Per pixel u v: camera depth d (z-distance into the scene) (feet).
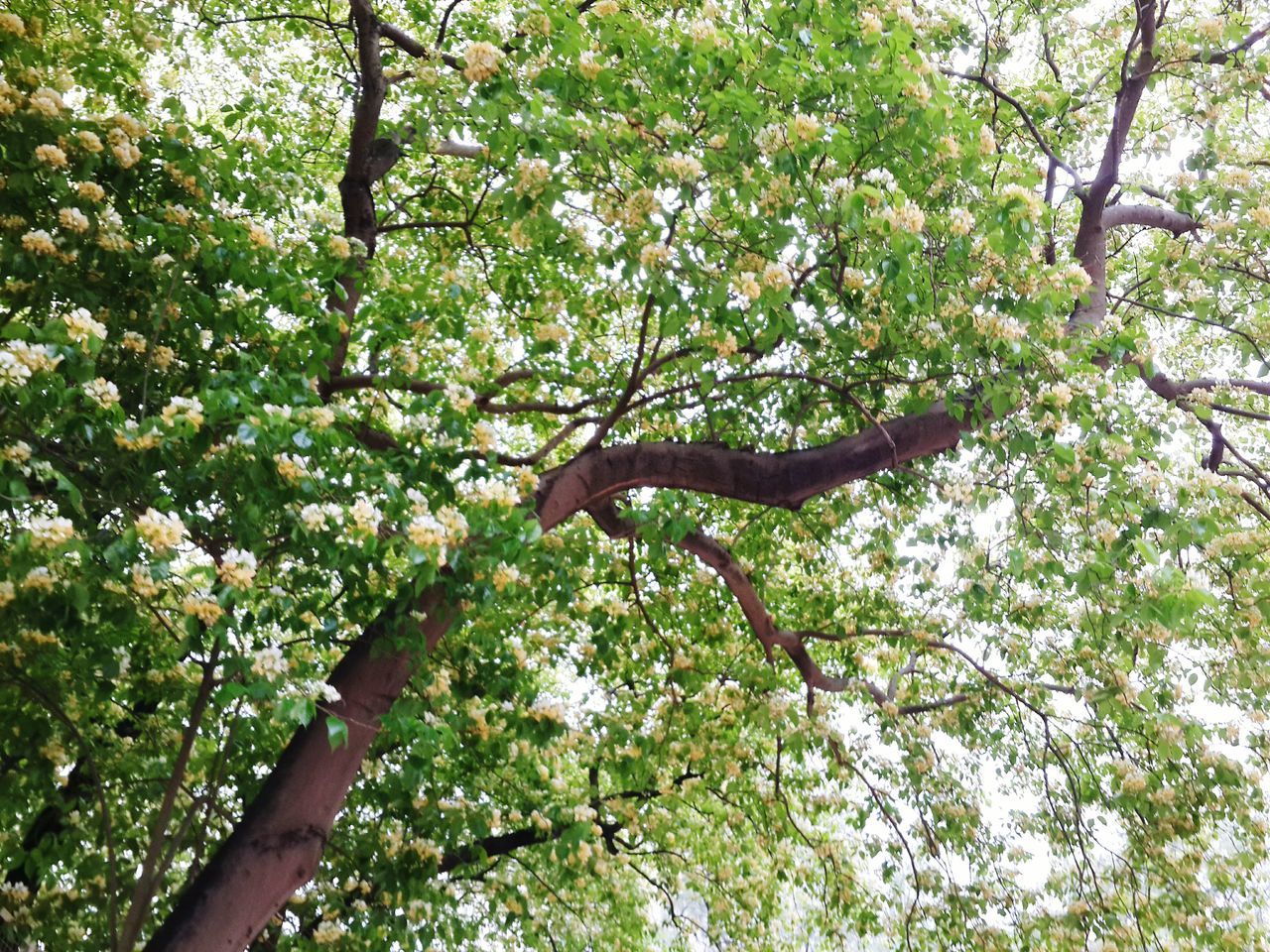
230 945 15.28
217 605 12.42
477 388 21.13
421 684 17.87
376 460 15.29
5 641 15.19
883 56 16.87
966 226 17.76
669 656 25.02
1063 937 26.12
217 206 16.49
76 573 12.87
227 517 14.98
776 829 27.40
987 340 19.35
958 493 21.66
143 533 11.81
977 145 18.03
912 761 25.73
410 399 21.02
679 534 18.74
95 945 18.17
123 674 18.78
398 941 20.83
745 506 28.27
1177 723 22.24
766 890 30.22
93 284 15.35
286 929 22.79
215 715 19.80
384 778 20.06
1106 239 31.78
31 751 16.43
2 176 14.71
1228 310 27.61
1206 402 25.27
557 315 22.90
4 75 15.34
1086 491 20.03
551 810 20.71
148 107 18.74
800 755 24.57
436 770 22.33
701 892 30.86
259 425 12.91
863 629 27.37
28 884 19.24
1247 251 24.63
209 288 16.31
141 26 21.62
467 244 25.43
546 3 16.89
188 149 16.01
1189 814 25.68
